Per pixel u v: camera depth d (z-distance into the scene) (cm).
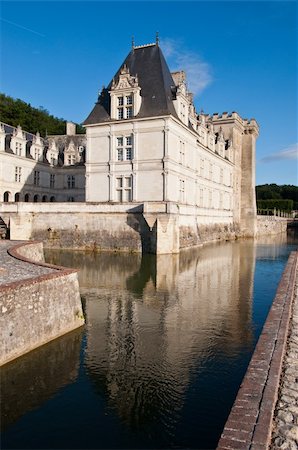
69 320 1390
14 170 5194
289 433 543
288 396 650
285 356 820
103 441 792
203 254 3825
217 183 6084
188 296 1983
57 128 9306
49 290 1266
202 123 5328
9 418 876
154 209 3522
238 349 1262
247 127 7512
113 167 4097
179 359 1182
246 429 515
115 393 981
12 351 1081
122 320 1556
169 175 3866
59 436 808
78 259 3159
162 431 822
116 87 4062
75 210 3838
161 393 981
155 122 3866
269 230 8650
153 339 1346
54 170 6094
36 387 1005
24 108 8819
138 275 2520
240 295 2025
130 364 1145
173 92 4206
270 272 2800
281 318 1048
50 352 1200
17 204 3984
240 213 7550
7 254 1888
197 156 5019
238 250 4444
